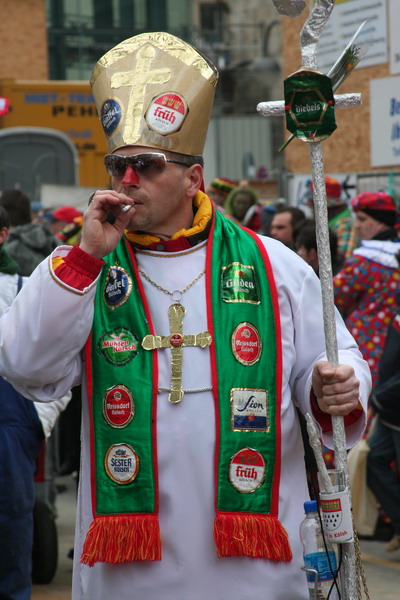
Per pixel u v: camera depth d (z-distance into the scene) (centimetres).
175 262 686
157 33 685
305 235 1484
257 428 661
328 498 638
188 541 651
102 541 650
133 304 673
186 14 5944
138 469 654
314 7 653
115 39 5741
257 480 657
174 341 664
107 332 671
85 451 677
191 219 699
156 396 659
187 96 670
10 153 3600
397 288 1609
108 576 659
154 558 645
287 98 650
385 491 1520
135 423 657
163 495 654
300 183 2319
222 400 657
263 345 672
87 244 644
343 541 635
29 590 1104
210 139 4309
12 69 5228
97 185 4012
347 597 641
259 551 647
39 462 1388
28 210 1700
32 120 3959
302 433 742
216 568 652
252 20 6322
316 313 693
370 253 1619
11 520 1082
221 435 653
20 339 643
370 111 2458
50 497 1427
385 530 1664
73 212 2381
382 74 2422
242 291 679
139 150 661
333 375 638
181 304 676
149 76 669
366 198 1642
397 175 2125
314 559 649
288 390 681
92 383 669
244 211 2245
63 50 5659
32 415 1092
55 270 640
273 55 6106
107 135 677
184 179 679
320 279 647
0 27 5225
